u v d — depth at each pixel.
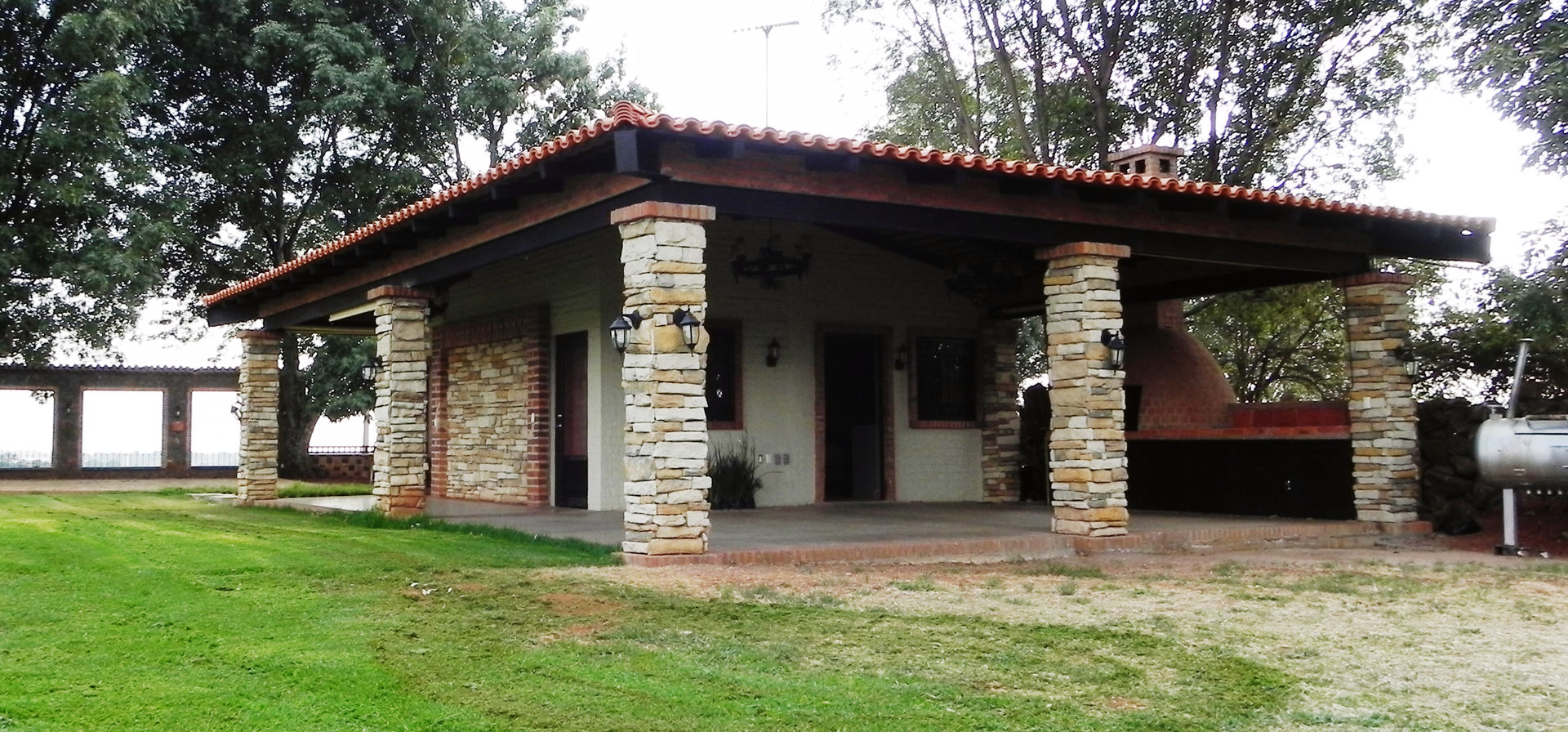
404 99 24.75
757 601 6.90
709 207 8.59
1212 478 14.23
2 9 20.61
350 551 9.05
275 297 15.66
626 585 7.41
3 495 17.88
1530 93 11.28
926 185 9.76
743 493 13.64
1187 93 21.50
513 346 15.02
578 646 5.62
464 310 16.45
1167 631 6.20
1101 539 10.26
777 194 9.09
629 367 8.64
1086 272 10.43
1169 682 5.01
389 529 11.24
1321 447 13.00
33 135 21.19
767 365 14.23
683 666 5.23
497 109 25.81
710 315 13.84
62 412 26.91
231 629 5.94
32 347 22.91
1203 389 14.76
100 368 27.25
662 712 4.50
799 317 14.52
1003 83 23.92
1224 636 6.08
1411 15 19.22
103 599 6.77
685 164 8.55
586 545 9.34
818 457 14.58
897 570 8.66
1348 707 4.62
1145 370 15.45
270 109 24.83
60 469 26.83
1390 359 12.34
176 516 12.84
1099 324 10.46
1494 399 13.34
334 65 23.95
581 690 4.81
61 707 4.46
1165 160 14.30
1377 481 12.20
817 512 13.29
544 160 8.98
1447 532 12.11
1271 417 13.67
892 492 15.10
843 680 5.00
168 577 7.59
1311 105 20.98
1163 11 21.39
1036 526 11.41
